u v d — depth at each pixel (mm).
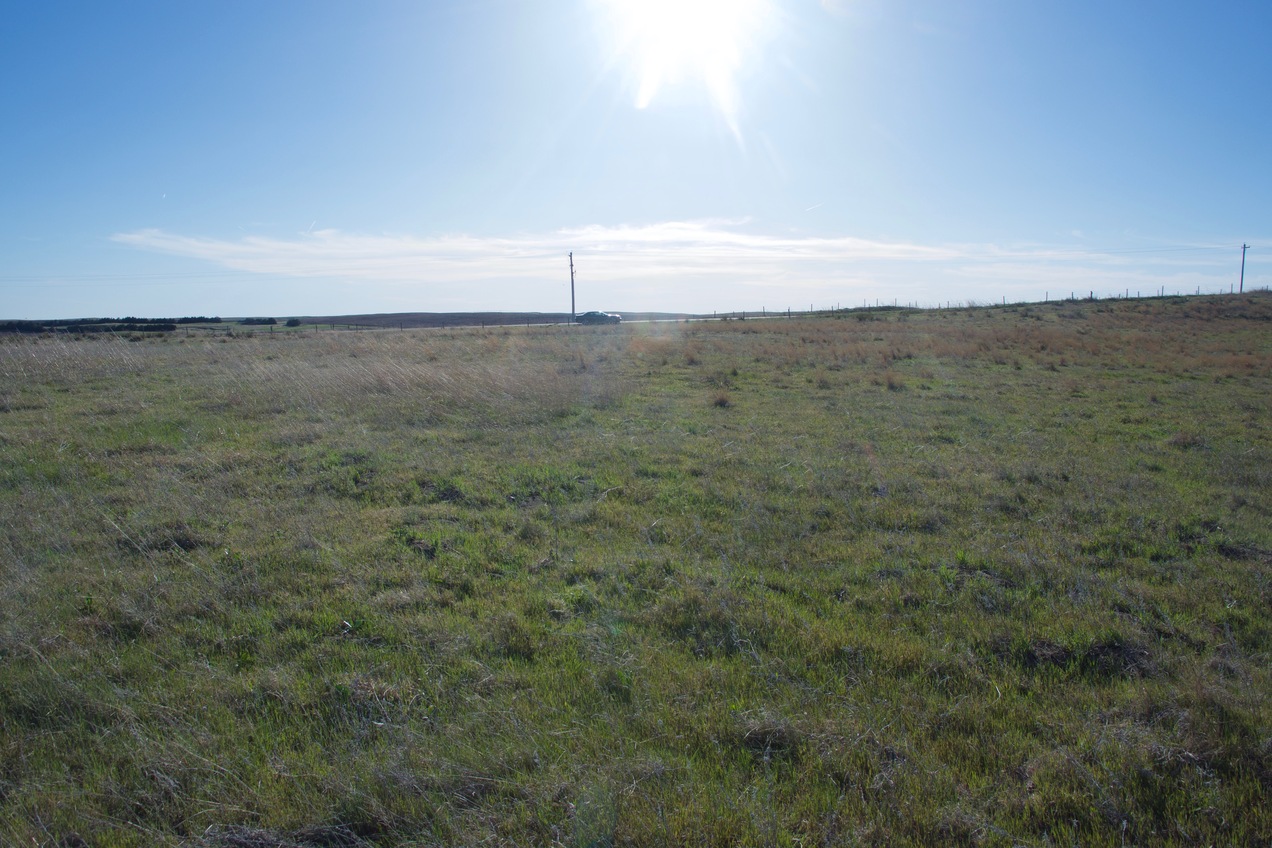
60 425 13016
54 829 3557
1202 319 50031
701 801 3730
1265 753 4117
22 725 4332
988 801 3783
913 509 8781
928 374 23547
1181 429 14602
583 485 9656
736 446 12273
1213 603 6254
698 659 5211
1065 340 36031
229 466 10383
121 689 4688
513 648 5293
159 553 7020
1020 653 5340
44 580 6281
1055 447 12617
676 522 8234
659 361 25516
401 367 19312
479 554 7098
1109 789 3836
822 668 5055
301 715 4469
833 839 3492
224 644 5309
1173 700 4625
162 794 3814
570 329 48594
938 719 4500
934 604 6125
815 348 31609
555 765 3984
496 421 13891
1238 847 3514
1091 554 7473
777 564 7055
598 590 6344
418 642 5328
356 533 7656
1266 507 9242
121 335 37219
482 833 3514
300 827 3588
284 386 17078
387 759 3992
